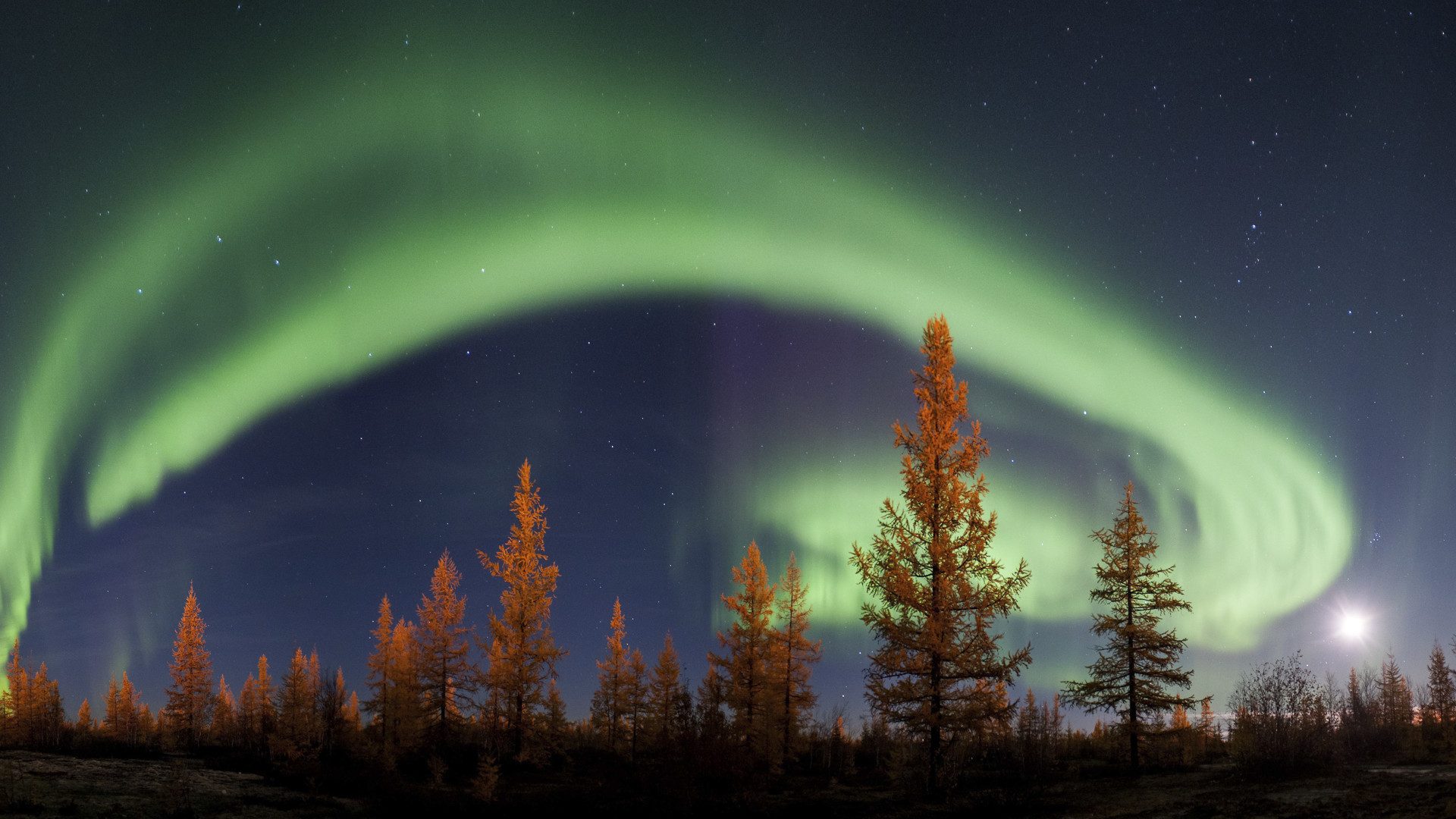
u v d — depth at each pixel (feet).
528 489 114.11
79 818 54.60
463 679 115.03
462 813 68.44
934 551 73.05
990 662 70.38
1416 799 38.88
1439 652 129.39
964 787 69.46
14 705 152.76
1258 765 60.95
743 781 69.77
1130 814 48.91
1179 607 88.94
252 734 146.10
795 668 114.21
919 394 78.28
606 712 130.52
